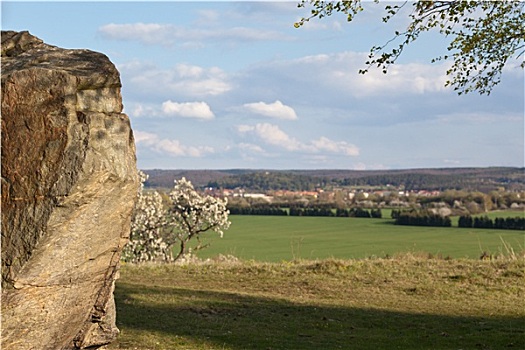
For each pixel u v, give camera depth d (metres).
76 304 8.77
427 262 23.09
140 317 15.34
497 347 13.50
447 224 66.38
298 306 17.34
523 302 18.23
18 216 7.93
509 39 14.95
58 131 8.00
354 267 22.28
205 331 14.25
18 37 9.30
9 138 8.07
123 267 23.95
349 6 13.90
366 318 16.16
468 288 19.72
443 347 13.45
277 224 70.75
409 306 17.70
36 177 7.94
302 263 24.09
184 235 35.94
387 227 67.06
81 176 7.91
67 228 8.05
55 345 8.82
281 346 13.20
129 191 8.62
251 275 22.08
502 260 22.86
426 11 14.38
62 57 8.88
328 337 14.16
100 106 8.49
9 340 8.08
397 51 14.46
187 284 20.89
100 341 9.52
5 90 8.11
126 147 8.52
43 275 8.04
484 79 15.29
